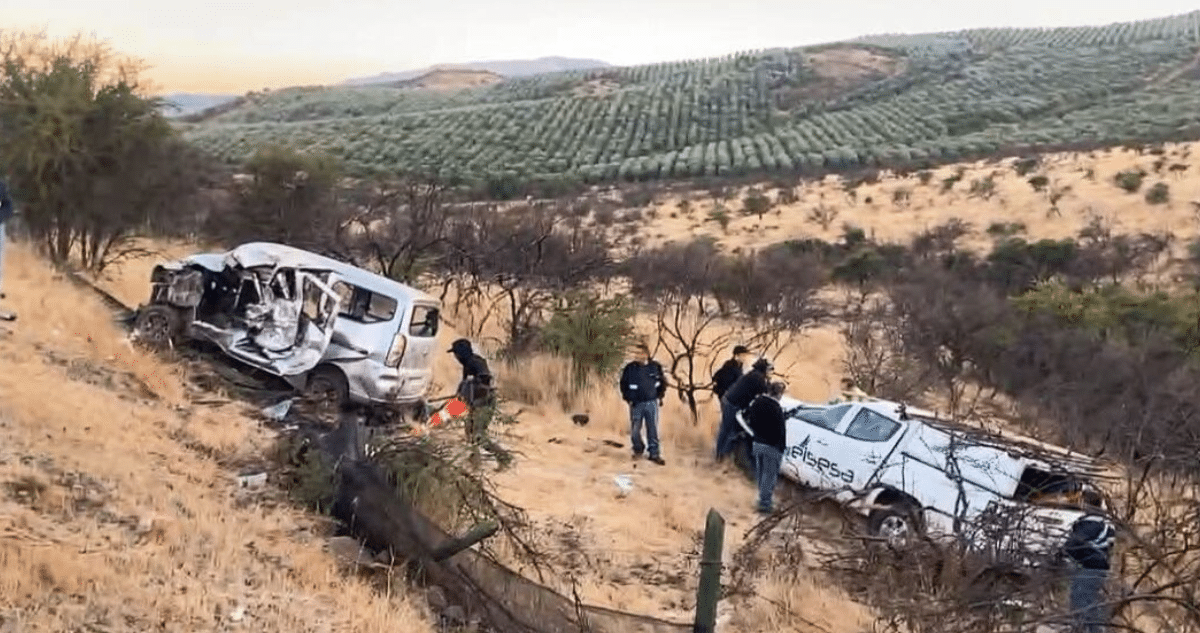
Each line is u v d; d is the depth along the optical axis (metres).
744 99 129.25
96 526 6.70
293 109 150.38
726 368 13.80
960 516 8.76
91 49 16.64
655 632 7.54
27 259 14.22
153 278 12.88
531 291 23.50
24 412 8.24
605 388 15.92
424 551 7.67
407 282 21.42
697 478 12.70
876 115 112.31
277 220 24.12
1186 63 130.88
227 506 7.86
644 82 151.25
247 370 12.27
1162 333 23.72
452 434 9.74
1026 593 6.48
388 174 68.88
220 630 5.98
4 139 15.64
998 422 18.61
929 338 23.22
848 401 12.08
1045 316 24.89
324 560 7.39
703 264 33.53
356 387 11.88
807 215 53.50
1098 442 16.41
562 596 7.56
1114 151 61.72
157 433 9.17
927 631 6.54
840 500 11.27
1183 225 44.53
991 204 51.84
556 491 11.27
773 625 8.38
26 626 5.25
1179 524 7.09
